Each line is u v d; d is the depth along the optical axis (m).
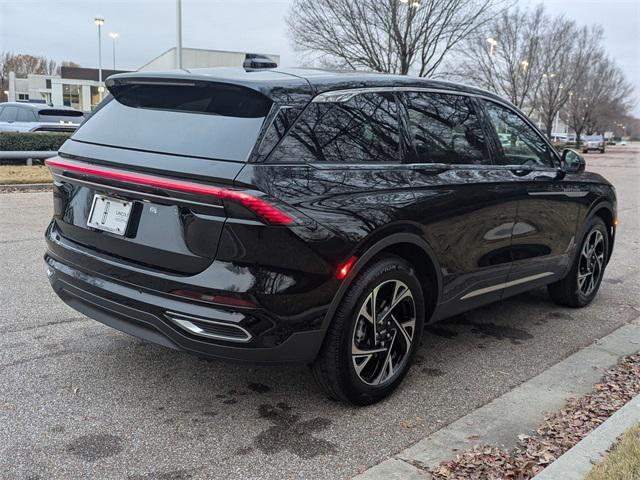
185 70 3.36
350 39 25.45
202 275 2.78
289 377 3.70
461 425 3.18
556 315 5.15
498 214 3.98
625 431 2.93
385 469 2.75
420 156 3.54
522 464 2.78
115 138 3.22
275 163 2.81
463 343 4.43
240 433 3.03
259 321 2.79
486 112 4.18
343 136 3.15
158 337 2.96
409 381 3.72
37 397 3.31
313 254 2.85
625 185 18.52
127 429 3.02
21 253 6.44
